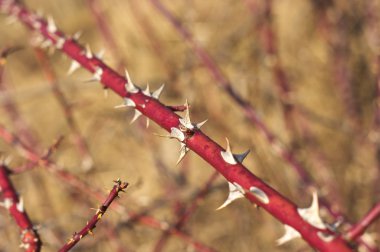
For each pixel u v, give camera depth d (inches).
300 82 211.5
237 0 217.8
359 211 172.6
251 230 177.0
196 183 185.6
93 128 210.5
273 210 55.3
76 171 157.6
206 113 194.4
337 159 185.6
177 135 60.0
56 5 277.1
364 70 194.4
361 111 188.4
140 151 200.5
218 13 217.0
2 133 122.5
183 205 158.9
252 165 183.8
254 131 179.5
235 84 198.1
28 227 78.9
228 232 176.2
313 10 215.9
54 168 115.0
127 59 220.2
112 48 183.3
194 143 59.3
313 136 182.1
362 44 196.5
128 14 227.0
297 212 54.5
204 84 194.9
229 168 57.4
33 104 231.0
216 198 177.8
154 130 203.3
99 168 198.4
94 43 256.1
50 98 231.0
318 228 53.7
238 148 186.2
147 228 168.1
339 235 53.7
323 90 207.6
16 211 80.7
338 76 189.3
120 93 75.3
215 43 210.4
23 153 121.3
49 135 217.0
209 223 176.2
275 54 169.3
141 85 209.9
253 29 199.3
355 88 193.8
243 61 203.3
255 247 174.1
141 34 218.8
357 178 177.6
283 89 169.8
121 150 202.7
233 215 178.4
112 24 228.2
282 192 165.0
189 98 193.8
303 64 212.4
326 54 206.4
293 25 220.1
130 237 167.5
